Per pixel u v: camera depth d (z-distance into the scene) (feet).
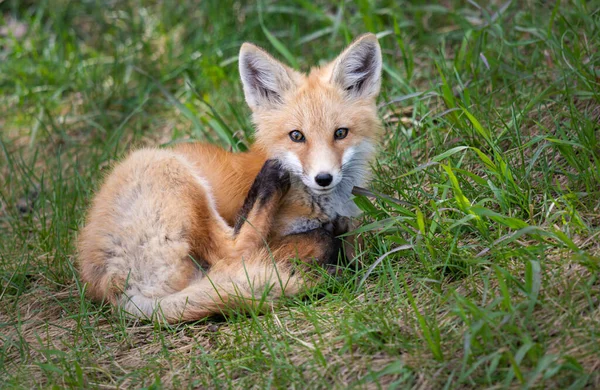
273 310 24.41
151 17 53.52
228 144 38.29
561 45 33.50
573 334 19.34
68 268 30.12
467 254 24.35
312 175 25.80
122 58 48.39
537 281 20.20
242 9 50.16
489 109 33.55
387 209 29.30
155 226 25.75
